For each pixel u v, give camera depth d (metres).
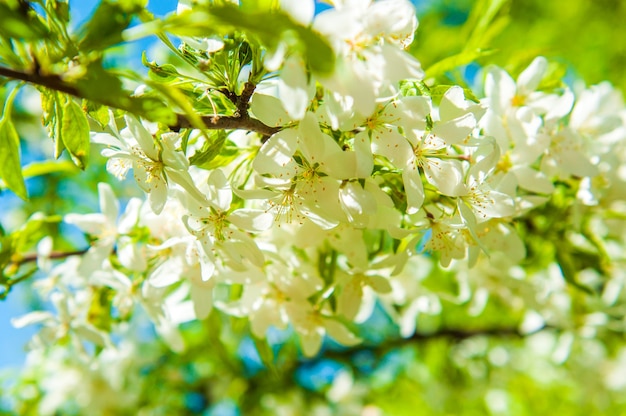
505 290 0.74
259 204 0.62
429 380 0.91
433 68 0.64
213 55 0.57
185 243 0.62
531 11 0.97
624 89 0.93
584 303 0.78
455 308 0.89
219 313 0.73
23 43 0.54
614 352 0.82
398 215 0.61
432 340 0.89
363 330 0.91
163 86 0.53
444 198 0.61
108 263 0.64
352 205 0.58
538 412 0.99
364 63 0.56
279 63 0.53
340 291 0.65
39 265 0.67
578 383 0.93
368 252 0.65
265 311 0.65
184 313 0.65
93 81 0.53
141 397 0.86
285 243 0.63
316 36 0.50
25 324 0.67
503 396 0.98
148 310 0.65
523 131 0.63
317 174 0.58
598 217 0.72
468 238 0.61
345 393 0.92
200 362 0.88
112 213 0.65
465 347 0.93
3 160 0.58
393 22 0.56
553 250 0.72
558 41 0.92
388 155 0.58
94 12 0.53
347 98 0.56
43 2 0.55
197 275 0.62
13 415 0.81
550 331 0.86
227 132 0.59
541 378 0.99
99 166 0.78
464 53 0.64
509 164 0.63
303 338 0.66
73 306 0.68
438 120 0.59
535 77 0.64
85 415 0.85
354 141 0.57
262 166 0.57
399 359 0.93
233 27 0.52
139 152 0.59
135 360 0.85
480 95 0.71
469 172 0.60
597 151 0.67
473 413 0.93
